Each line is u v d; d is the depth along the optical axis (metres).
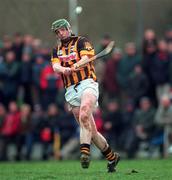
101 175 30.12
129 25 70.31
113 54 58.16
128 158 54.16
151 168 35.59
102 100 58.09
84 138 29.09
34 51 58.66
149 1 68.94
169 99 53.69
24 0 67.12
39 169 36.41
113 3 70.31
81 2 69.50
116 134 54.97
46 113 56.47
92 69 30.33
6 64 58.25
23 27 67.06
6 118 56.66
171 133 53.19
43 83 57.47
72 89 30.14
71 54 30.44
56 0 65.88
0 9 67.69
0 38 67.44
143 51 56.28
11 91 58.38
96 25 69.81
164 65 55.56
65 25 30.44
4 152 56.50
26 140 56.34
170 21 68.81
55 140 55.66
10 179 29.64
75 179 28.50
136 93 56.16
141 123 54.16
